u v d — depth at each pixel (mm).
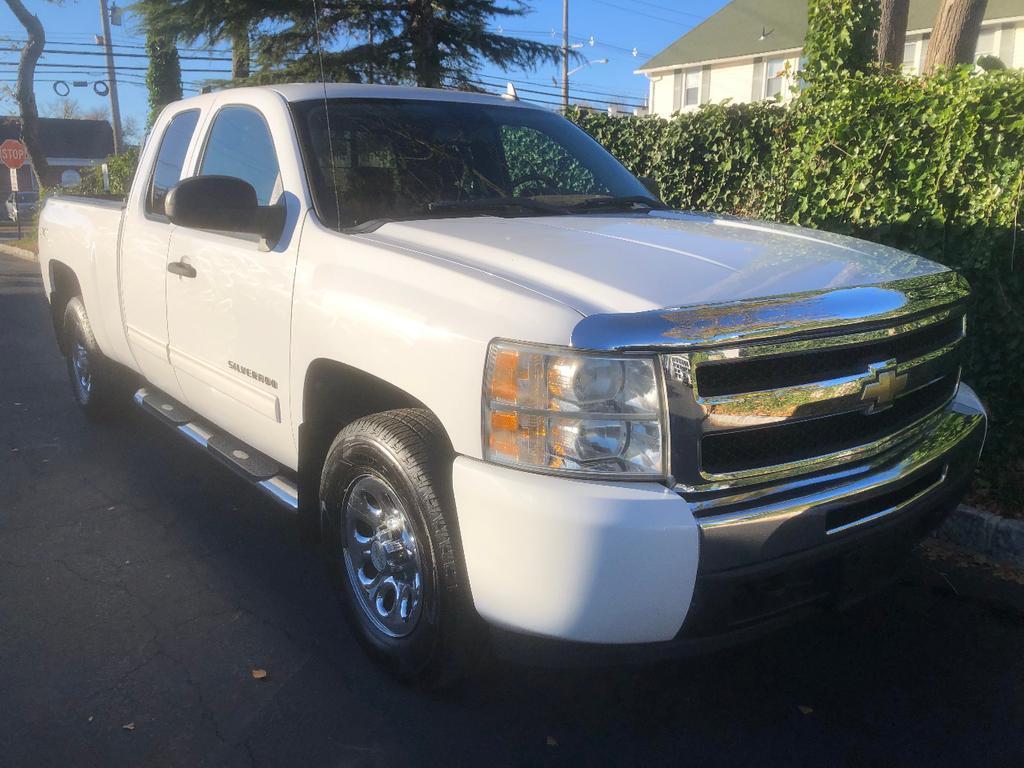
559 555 2350
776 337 2471
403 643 3000
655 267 2711
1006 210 4645
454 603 2709
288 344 3326
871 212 5238
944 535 4293
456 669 2854
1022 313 4594
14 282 15234
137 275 4602
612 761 2762
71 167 58000
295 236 3387
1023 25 23766
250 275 3547
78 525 4488
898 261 3141
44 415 6414
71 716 2953
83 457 5484
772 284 2648
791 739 2871
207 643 3406
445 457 2740
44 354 8719
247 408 3713
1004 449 4652
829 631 3521
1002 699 3092
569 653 2482
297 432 3398
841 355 2652
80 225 5480
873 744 2850
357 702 3043
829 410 2609
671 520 2324
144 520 4547
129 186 4996
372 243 3107
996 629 3543
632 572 2320
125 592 3803
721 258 2859
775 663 3295
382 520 3057
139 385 5527
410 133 3834
